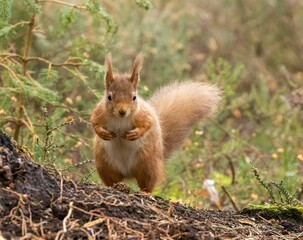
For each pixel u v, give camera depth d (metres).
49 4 14.71
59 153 11.94
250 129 16.66
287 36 21.33
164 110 11.27
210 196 12.06
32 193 7.53
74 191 7.79
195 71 18.91
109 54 9.92
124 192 8.50
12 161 7.70
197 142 13.68
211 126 15.39
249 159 13.66
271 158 13.80
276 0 21.45
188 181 12.69
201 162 13.30
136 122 9.72
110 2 16.81
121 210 7.69
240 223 8.42
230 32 20.80
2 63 11.70
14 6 12.92
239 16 21.28
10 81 11.68
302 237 8.17
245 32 20.92
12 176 7.59
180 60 17.81
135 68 9.94
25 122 11.45
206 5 21.31
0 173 7.53
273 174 13.27
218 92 11.73
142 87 13.46
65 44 14.52
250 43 20.72
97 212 7.52
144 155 9.91
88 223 7.32
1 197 7.34
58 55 14.17
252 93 16.30
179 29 18.75
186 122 11.30
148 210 7.85
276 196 11.79
